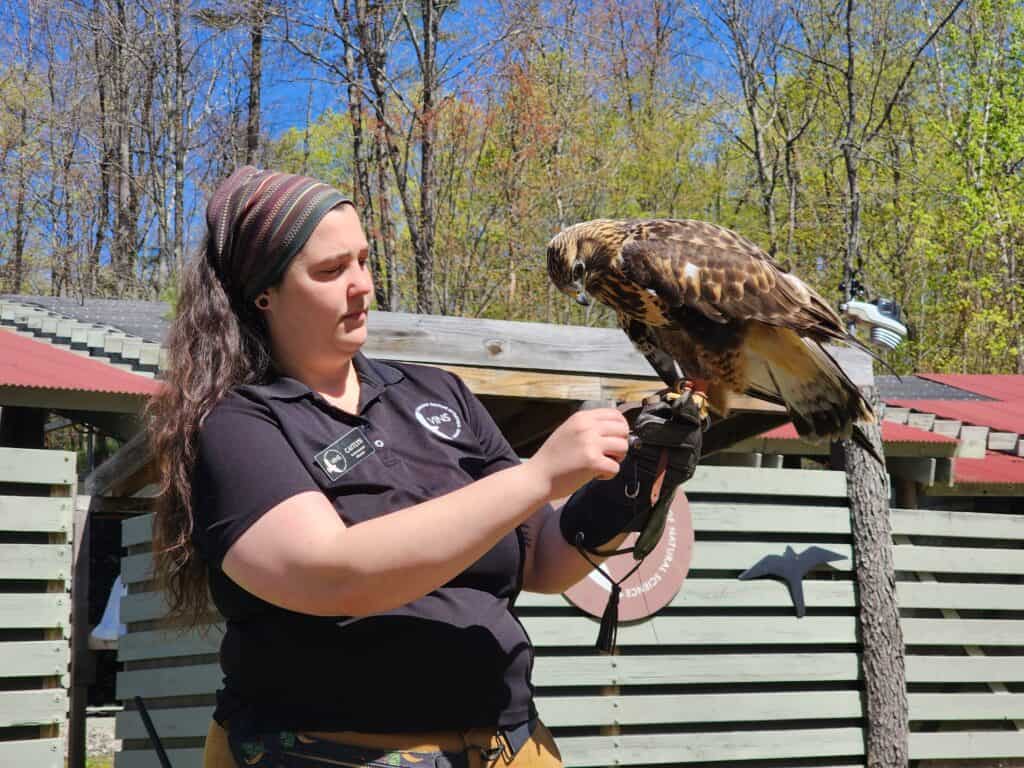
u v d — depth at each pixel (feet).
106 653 38.78
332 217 6.86
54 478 22.35
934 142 86.43
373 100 57.98
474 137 57.06
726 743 21.85
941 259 84.23
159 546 6.76
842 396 12.87
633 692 21.20
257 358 6.88
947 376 47.98
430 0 55.06
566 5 63.41
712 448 22.09
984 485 35.32
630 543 20.59
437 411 7.34
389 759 6.28
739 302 12.26
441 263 58.75
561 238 13.83
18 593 22.00
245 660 6.53
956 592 25.94
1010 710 25.98
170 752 19.88
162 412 6.72
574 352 18.31
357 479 6.61
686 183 80.89
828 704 22.62
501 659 6.72
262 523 6.01
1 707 21.36
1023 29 83.20
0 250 81.61
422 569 5.64
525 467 5.83
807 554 22.67
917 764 25.96
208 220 6.98
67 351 34.53
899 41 81.56
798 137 80.23
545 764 6.90
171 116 82.94
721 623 21.74
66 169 83.56
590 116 67.00
